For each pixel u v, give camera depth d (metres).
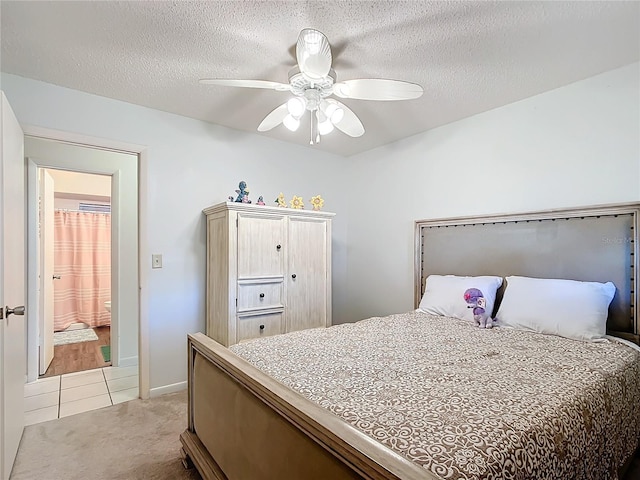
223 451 1.45
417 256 3.16
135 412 2.42
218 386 1.53
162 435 2.11
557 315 1.98
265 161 3.35
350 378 1.31
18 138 1.99
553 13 1.60
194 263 2.91
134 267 3.56
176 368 2.81
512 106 2.59
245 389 1.33
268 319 2.79
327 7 1.56
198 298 2.93
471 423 0.96
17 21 1.65
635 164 2.04
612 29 1.71
